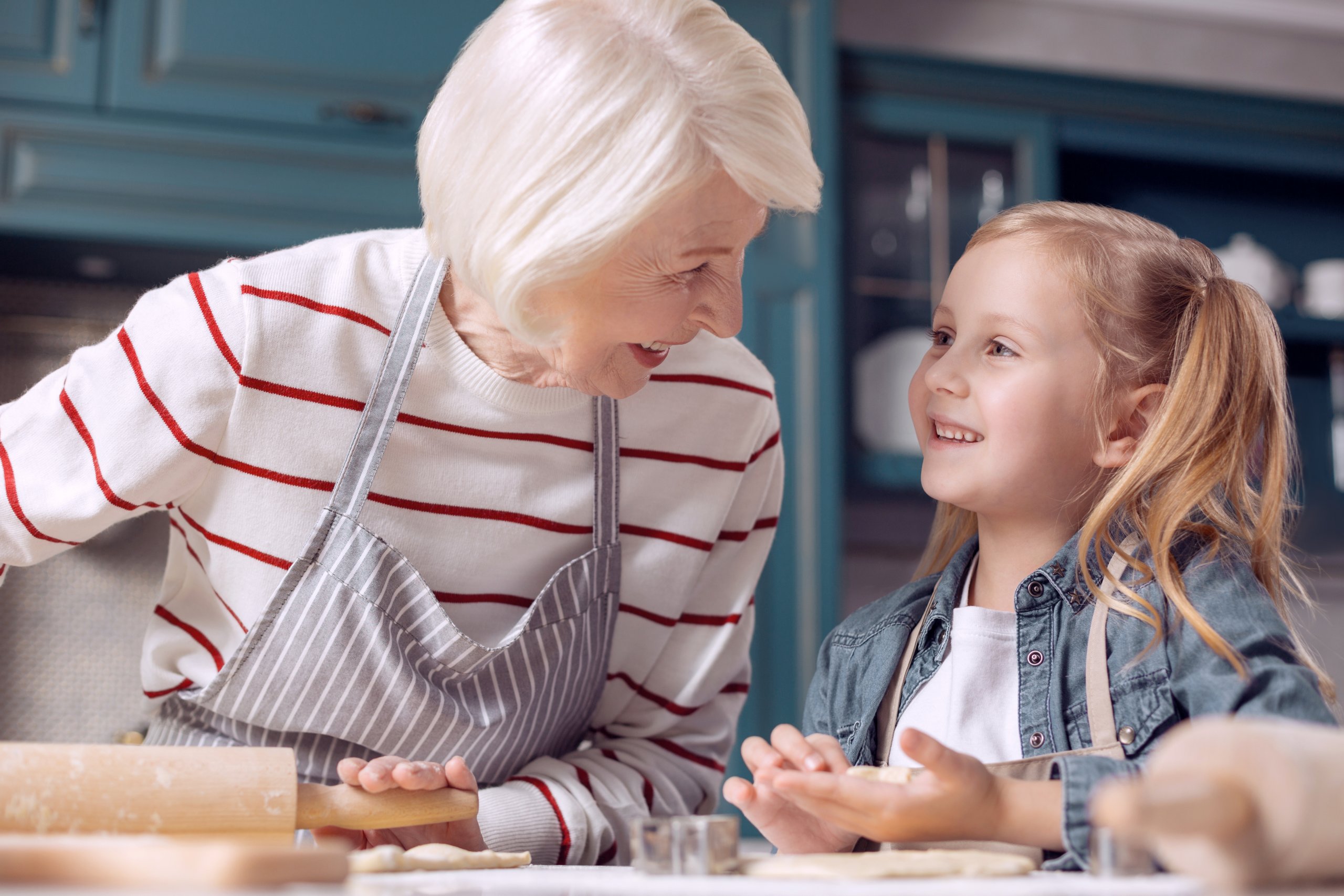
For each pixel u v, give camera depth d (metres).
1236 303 0.89
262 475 0.84
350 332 0.85
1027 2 2.69
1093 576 0.82
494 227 0.71
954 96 2.40
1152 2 2.73
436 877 0.55
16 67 1.91
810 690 0.95
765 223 0.76
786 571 2.07
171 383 0.81
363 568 0.84
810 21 2.21
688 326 0.78
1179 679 0.73
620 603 0.95
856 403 2.28
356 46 2.04
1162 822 0.35
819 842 0.69
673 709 0.98
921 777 0.59
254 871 0.38
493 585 0.89
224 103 1.98
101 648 1.79
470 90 0.75
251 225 1.97
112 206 1.92
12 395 1.99
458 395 0.86
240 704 0.86
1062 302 0.87
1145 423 0.89
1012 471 0.85
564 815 0.83
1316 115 2.59
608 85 0.69
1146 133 2.52
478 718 0.86
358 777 0.68
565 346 0.75
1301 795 0.36
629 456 0.93
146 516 1.82
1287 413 0.96
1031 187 2.41
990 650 0.84
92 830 0.57
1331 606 2.66
